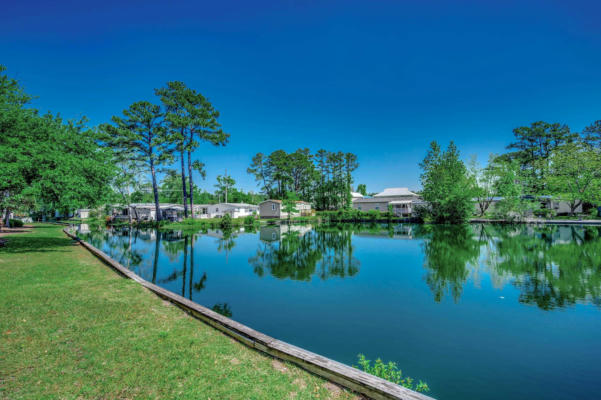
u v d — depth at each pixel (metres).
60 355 3.81
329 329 6.54
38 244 15.59
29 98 19.36
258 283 10.38
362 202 58.53
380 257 15.42
